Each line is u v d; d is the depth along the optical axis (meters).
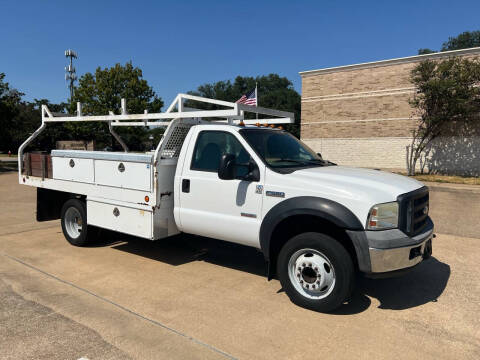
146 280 4.89
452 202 11.96
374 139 24.05
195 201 4.92
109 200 5.64
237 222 4.52
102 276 5.02
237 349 3.27
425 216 4.34
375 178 4.28
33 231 7.57
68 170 6.27
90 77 27.38
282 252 4.16
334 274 3.83
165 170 5.13
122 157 5.38
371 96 23.97
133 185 5.27
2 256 5.86
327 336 3.50
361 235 3.69
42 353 3.17
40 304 4.12
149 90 27.86
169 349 3.25
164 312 3.96
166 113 5.28
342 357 3.15
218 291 4.54
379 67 23.53
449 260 5.80
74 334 3.48
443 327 3.69
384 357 3.15
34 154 7.05
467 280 4.96
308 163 4.91
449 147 21.38
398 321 3.80
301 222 4.27
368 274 3.73
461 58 19.77
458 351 3.25
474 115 20.19
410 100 21.97
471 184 17.62
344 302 4.12
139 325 3.67
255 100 15.94
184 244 6.62
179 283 4.79
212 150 4.86
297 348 3.29
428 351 3.25
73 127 26.67
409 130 22.64
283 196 4.15
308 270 4.04
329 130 25.92
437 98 19.48
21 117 34.88
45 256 5.88
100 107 26.16
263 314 3.93
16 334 3.48
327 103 25.89
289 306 4.14
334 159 25.78
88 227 6.16
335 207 3.79
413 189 4.14
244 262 5.67
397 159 23.23
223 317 3.86
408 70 22.42
